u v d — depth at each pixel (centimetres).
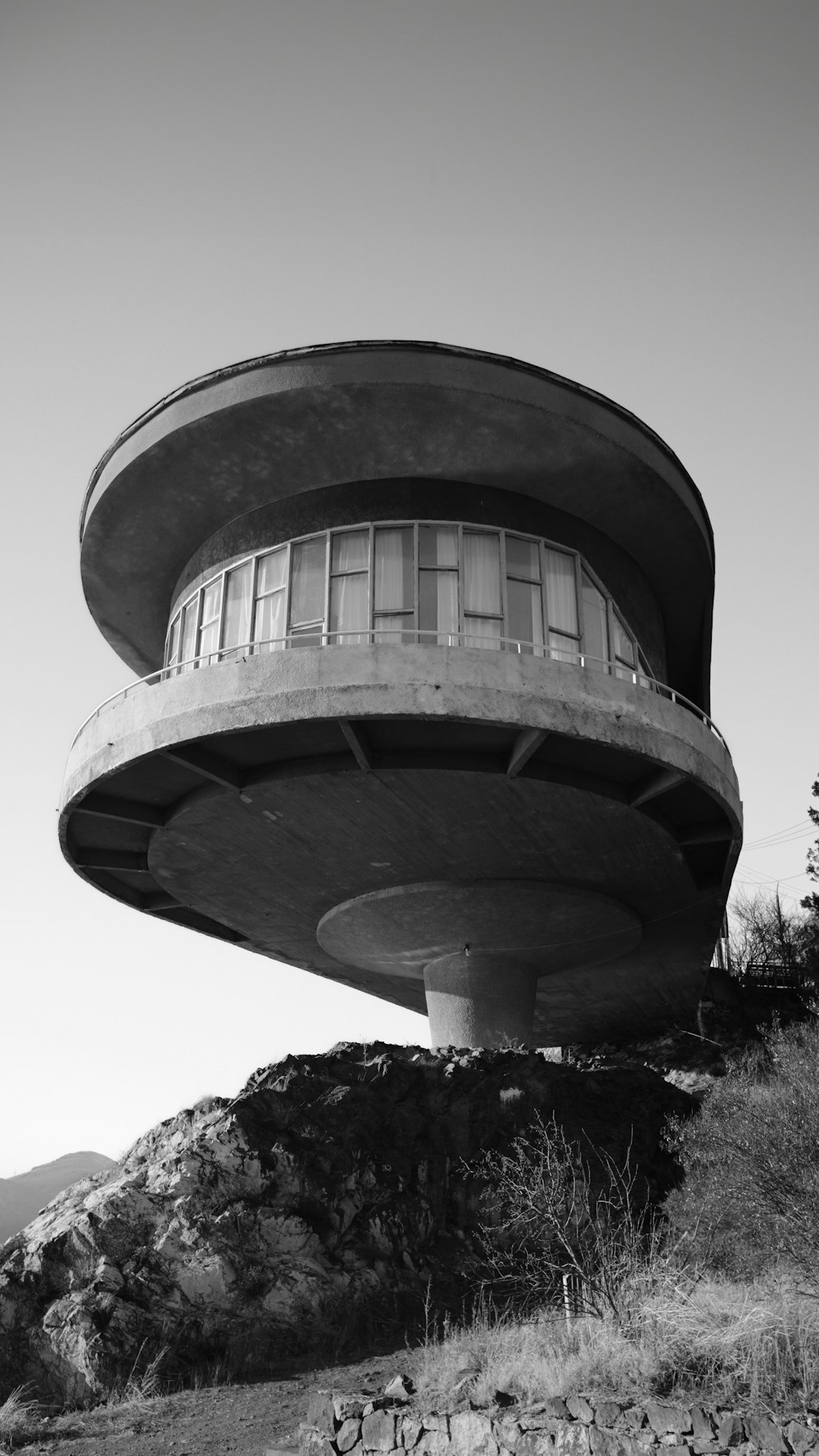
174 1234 1520
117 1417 1273
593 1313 1127
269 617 2178
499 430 2062
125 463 2188
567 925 2605
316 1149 1714
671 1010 3575
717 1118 1524
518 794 2059
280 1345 1444
